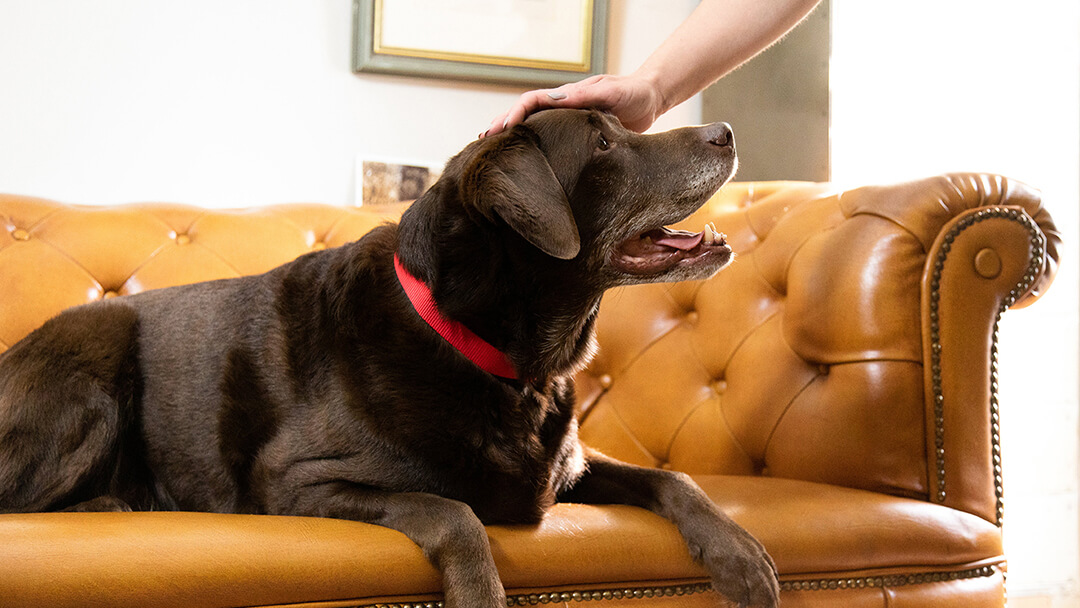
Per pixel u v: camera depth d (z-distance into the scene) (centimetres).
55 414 169
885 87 343
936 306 188
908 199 195
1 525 132
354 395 154
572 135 166
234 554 130
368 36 302
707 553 151
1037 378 327
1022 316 326
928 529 168
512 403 157
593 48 325
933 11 344
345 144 307
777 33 212
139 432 180
